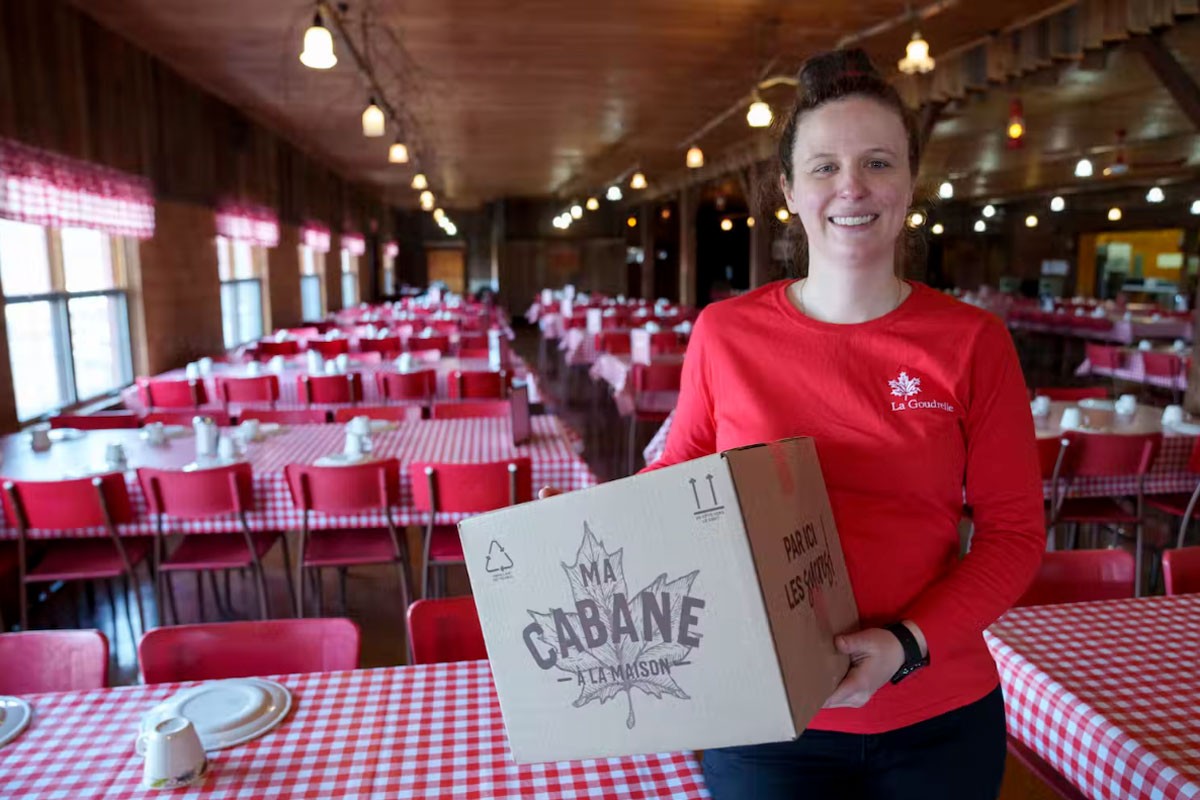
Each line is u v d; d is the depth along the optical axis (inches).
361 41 224.2
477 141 419.5
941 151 423.5
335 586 142.3
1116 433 131.4
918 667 35.1
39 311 186.4
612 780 44.9
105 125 206.1
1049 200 646.5
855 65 38.5
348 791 43.9
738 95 300.4
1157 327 368.2
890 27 210.8
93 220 193.8
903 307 38.5
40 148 172.2
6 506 108.2
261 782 44.6
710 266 882.8
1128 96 291.6
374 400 216.1
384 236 745.0
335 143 410.9
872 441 37.4
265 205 358.0
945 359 37.0
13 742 48.2
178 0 187.9
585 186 651.5
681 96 301.9
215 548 118.3
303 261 479.2
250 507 112.0
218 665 60.2
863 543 37.4
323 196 488.1
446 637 63.4
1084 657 56.1
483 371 211.2
